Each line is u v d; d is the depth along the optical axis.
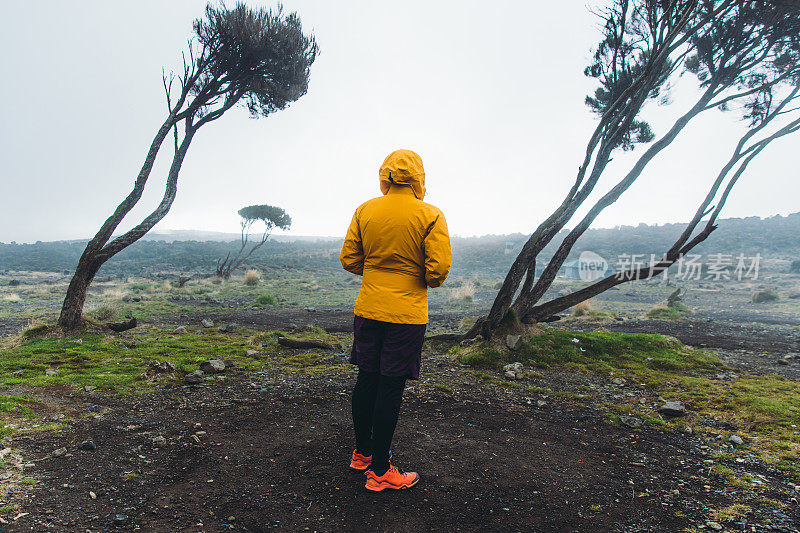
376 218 2.52
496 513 2.37
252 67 10.38
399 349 2.47
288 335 8.53
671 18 6.66
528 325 7.51
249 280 27.88
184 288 23.62
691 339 10.02
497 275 47.06
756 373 6.75
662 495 2.72
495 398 4.88
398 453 3.11
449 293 25.31
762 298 22.25
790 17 6.85
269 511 2.26
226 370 5.61
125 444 3.09
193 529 2.06
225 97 10.62
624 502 2.60
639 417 4.44
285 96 11.18
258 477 2.64
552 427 3.98
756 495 2.76
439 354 7.45
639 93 7.16
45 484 2.41
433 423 3.84
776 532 2.30
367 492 2.50
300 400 4.32
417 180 2.56
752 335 10.76
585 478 2.92
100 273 40.62
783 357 8.03
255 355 6.73
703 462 3.32
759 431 4.07
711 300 23.88
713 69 7.62
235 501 2.35
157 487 2.47
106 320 10.39
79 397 4.25
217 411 3.92
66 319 7.89
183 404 4.12
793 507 2.59
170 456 2.91
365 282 2.59
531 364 6.64
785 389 5.52
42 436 3.15
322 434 3.39
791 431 4.02
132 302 15.82
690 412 4.62
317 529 2.12
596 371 6.45
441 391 5.00
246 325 10.69
